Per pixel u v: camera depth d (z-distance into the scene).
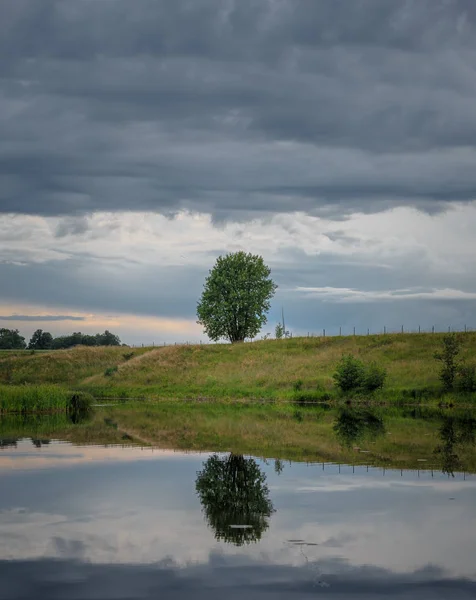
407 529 16.19
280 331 107.88
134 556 14.28
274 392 67.69
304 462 25.70
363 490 20.52
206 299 101.19
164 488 20.84
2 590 12.42
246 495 19.83
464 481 21.88
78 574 13.24
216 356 87.94
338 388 63.09
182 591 12.39
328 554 14.41
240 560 14.03
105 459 26.58
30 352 105.44
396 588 12.50
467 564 13.77
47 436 34.38
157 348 97.06
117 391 76.81
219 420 43.53
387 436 34.00
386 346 80.06
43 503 18.88
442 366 67.12
